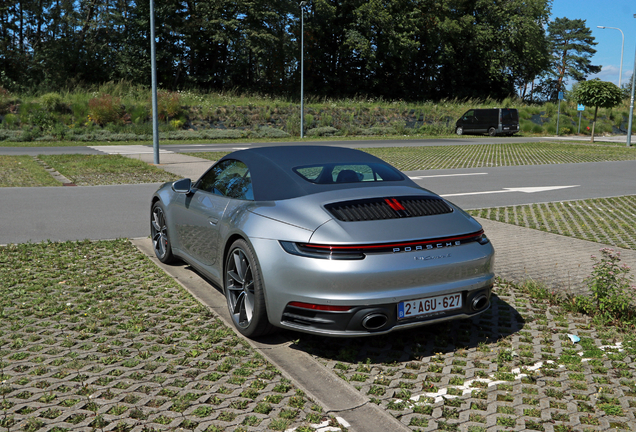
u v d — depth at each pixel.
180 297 4.65
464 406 2.91
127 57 42.69
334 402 2.93
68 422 2.65
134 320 4.05
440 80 60.09
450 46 55.12
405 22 51.75
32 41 42.88
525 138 33.38
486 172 15.35
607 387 3.15
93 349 3.55
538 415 2.83
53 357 3.41
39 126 27.06
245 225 3.75
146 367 3.27
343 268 3.22
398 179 4.22
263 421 2.70
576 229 7.91
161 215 5.76
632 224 8.28
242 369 3.29
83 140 25.59
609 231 7.77
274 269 3.44
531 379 3.22
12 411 2.74
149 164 15.92
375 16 49.56
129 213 8.68
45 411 2.74
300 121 32.38
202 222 4.61
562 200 10.66
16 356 3.39
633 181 13.73
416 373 3.33
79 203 9.52
